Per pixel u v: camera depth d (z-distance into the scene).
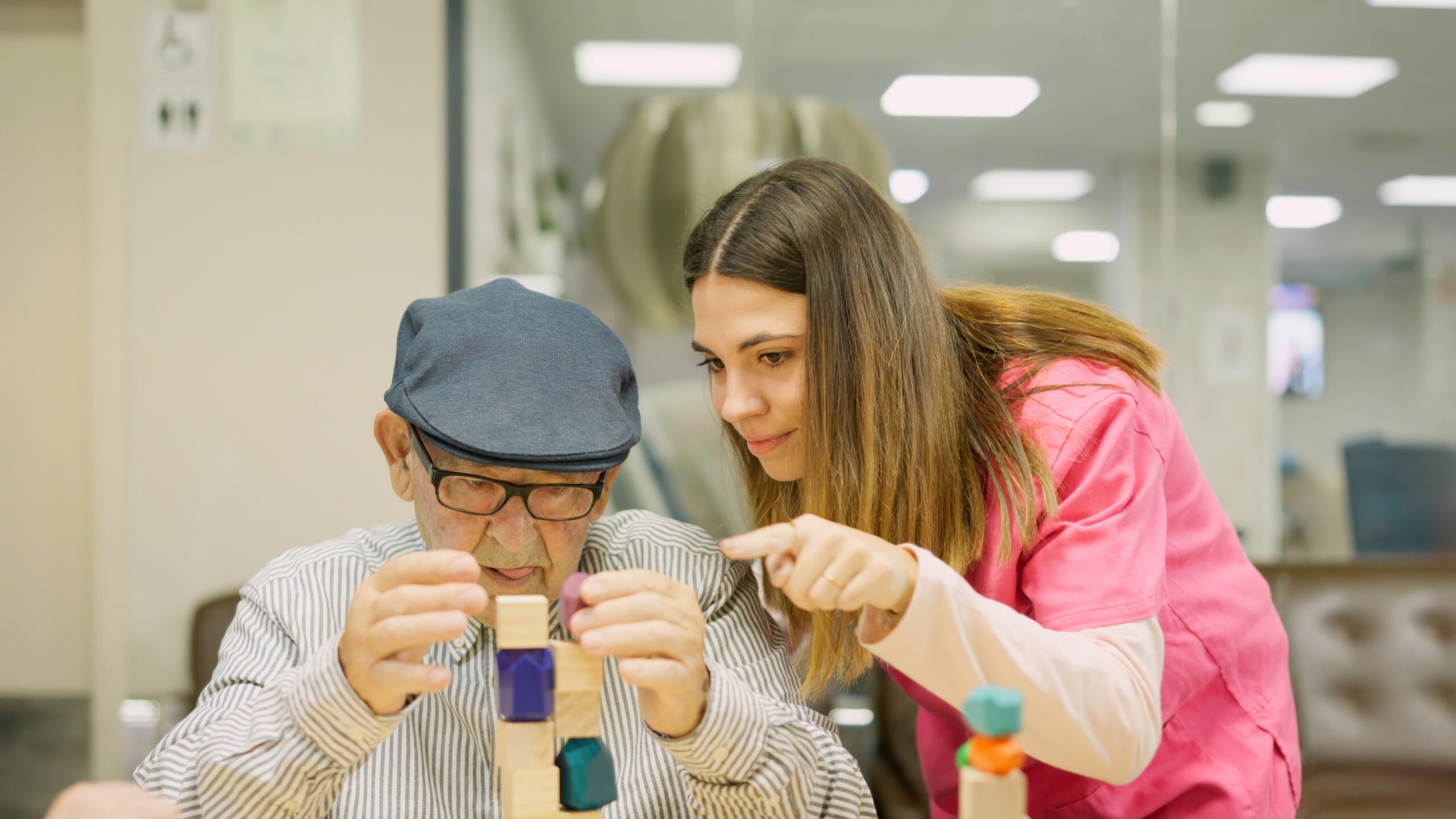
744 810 0.81
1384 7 2.61
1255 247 2.64
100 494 2.41
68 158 2.64
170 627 2.42
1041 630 0.75
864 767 2.02
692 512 2.39
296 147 2.45
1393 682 1.98
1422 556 2.65
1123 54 2.60
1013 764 0.55
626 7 2.51
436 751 0.95
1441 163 2.65
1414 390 2.67
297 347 2.45
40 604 2.65
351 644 0.71
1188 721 0.98
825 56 2.55
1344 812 1.85
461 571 0.69
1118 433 0.91
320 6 2.46
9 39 2.63
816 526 0.71
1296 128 2.63
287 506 2.45
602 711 0.99
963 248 2.58
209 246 2.44
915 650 0.72
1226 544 1.06
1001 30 2.57
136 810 0.60
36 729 2.70
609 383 0.92
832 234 0.94
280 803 0.76
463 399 0.87
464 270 2.48
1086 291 2.61
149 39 2.43
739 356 0.96
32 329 2.65
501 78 2.49
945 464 0.93
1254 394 2.65
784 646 1.08
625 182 2.50
